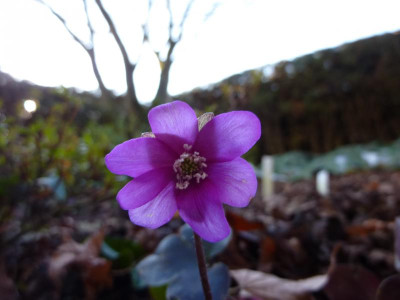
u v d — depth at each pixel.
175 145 0.05
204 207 0.05
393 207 0.19
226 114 0.05
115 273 0.10
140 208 0.05
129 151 0.05
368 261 0.11
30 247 0.12
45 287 0.09
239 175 0.05
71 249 0.10
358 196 0.24
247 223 0.10
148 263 0.07
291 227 0.13
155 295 0.08
